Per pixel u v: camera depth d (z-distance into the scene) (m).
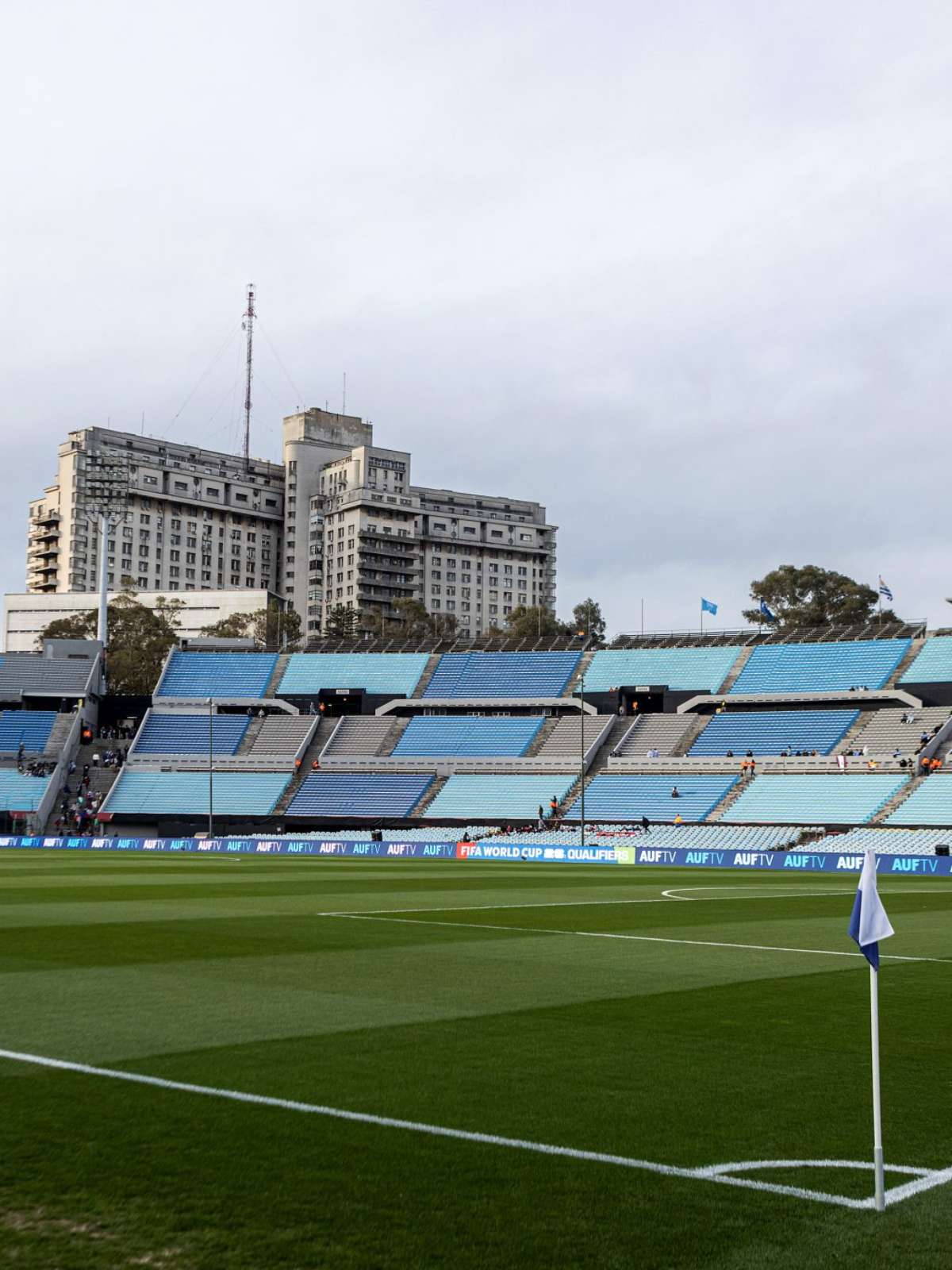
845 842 93.19
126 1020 17.77
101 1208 9.65
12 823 119.19
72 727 132.75
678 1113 12.73
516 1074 14.42
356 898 45.31
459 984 21.98
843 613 171.12
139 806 123.06
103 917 35.81
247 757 129.12
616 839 102.94
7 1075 14.10
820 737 114.88
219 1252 8.84
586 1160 11.05
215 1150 11.17
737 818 105.19
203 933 31.17
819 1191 10.34
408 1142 11.52
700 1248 9.06
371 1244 9.04
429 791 120.88
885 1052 15.95
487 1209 9.80
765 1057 15.55
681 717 123.81
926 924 36.94
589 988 21.67
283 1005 19.30
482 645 144.62
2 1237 9.05
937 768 103.81
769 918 37.84
